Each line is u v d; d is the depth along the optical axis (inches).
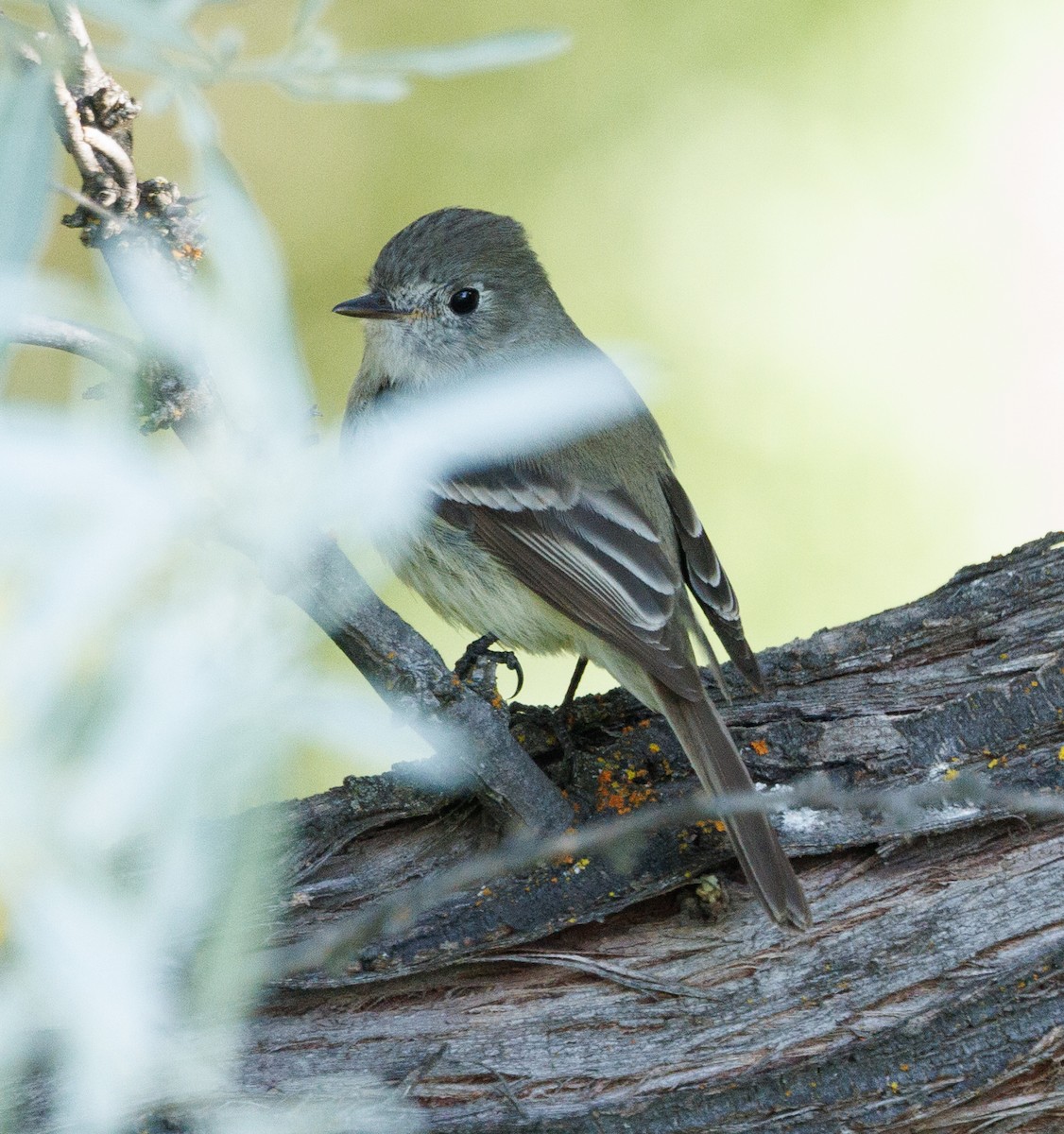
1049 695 134.2
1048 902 133.7
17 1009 92.3
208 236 100.3
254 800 87.4
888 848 133.9
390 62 97.3
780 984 133.6
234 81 97.1
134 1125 133.0
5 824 83.2
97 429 90.7
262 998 133.6
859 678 134.6
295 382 98.2
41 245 91.0
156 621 88.3
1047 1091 133.5
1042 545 134.8
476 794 133.9
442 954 133.7
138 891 91.3
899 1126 133.5
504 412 112.6
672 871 133.8
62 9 95.7
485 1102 133.5
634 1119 133.4
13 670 83.2
